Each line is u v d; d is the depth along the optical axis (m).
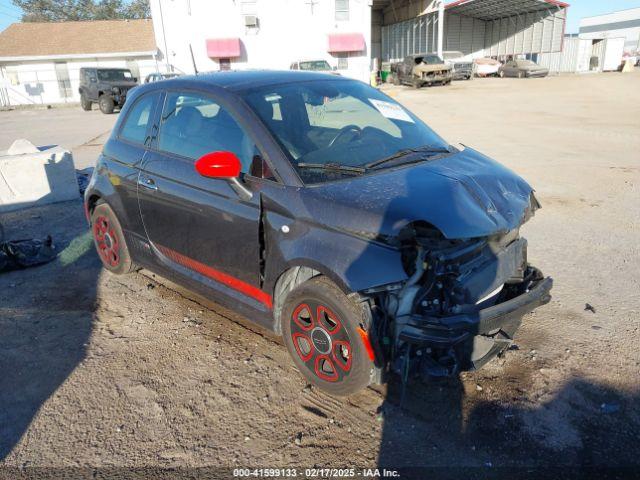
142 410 3.11
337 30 34.31
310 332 3.11
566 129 13.39
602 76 35.97
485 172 3.29
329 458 2.71
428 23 41.59
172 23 33.19
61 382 3.39
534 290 3.10
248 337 3.86
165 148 3.96
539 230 5.94
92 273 5.06
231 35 33.47
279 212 3.09
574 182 8.02
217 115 3.57
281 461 2.70
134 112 4.39
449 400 3.11
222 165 3.03
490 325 2.80
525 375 3.31
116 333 3.97
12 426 3.00
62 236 6.18
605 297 4.29
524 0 38.47
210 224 3.52
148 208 4.06
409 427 2.91
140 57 34.34
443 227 2.66
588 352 3.53
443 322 2.69
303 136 3.39
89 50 33.84
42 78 34.22
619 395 3.11
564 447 2.74
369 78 35.28
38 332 4.00
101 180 4.55
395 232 2.65
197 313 4.24
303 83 3.85
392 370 2.93
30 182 7.46
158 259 4.19
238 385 3.31
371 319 2.79
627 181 7.99
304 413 3.04
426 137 3.86
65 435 2.92
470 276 2.94
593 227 5.99
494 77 39.06
